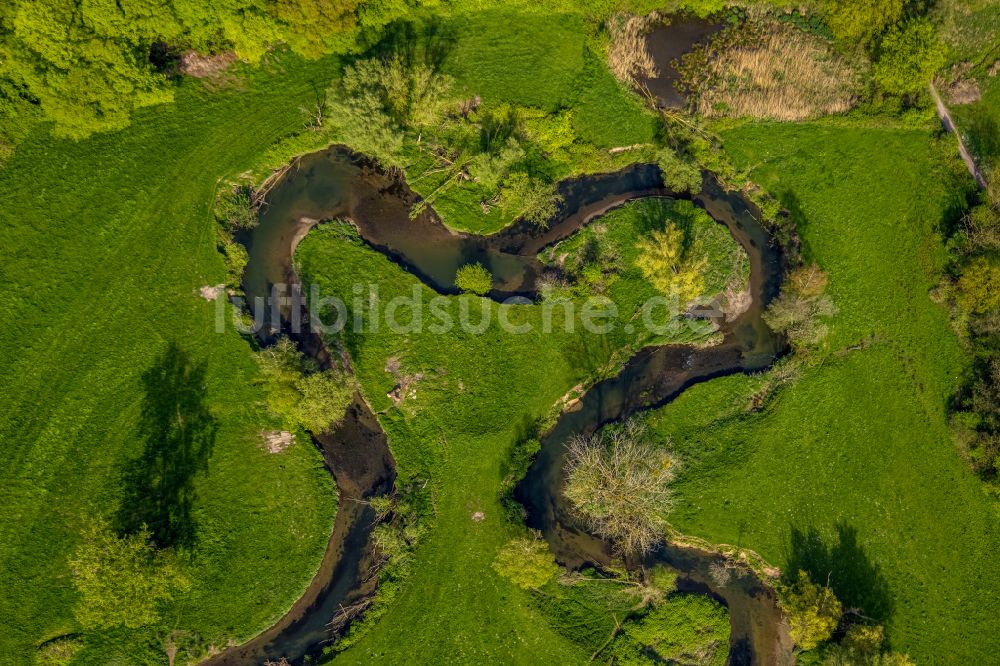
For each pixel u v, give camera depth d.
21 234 47.53
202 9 46.50
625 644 48.28
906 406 51.84
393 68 48.50
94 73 44.56
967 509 51.00
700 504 49.78
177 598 45.81
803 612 46.38
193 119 50.28
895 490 51.06
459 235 51.91
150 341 47.88
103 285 47.91
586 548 49.84
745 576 50.16
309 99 51.59
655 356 51.78
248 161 50.56
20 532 45.00
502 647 47.69
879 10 50.81
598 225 52.19
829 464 50.97
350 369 49.41
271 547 47.38
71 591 45.09
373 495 48.81
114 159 49.00
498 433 49.66
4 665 43.81
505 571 46.88
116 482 46.22
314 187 51.47
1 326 46.66
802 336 50.53
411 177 51.62
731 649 49.31
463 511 48.78
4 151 47.47
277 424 48.34
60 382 46.69
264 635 46.84
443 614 47.66
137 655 45.06
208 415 47.78
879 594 49.62
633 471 46.12
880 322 52.53
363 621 47.16
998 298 49.19
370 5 50.34
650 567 49.62
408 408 49.50
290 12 46.97
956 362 52.19
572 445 49.84
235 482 47.50
